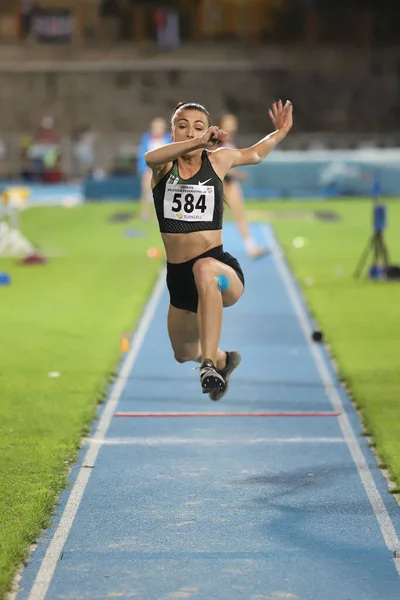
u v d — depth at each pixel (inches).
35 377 1168.8
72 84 4813.0
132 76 4827.8
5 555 614.5
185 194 725.3
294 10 4936.0
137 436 928.9
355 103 4847.4
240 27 4955.7
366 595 568.4
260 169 3892.7
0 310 1660.9
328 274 2047.2
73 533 671.8
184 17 4953.3
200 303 713.0
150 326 1508.4
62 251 2439.7
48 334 1446.9
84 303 1717.5
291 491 764.6
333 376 1186.6
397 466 807.7
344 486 775.7
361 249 2455.7
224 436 927.0
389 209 3454.7
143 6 4931.1
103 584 584.4
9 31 4921.3
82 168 4596.5
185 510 720.3
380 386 1115.9
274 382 1154.0
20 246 2356.1
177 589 577.3
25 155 4611.2
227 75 4835.1
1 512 700.7
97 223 3063.5
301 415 1002.7
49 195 4087.1
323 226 2970.0
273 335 1446.9
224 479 796.6
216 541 656.4
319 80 4840.1
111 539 660.1
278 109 764.6
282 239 2657.5
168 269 746.2
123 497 750.5
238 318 1582.2
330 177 3892.7
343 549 641.0
